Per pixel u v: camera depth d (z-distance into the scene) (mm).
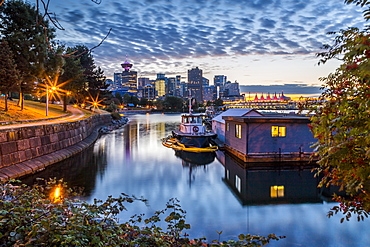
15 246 4277
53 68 33594
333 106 3924
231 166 23188
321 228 11039
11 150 17344
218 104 164625
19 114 29938
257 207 13633
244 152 22734
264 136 22297
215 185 17578
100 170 21406
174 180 18797
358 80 3648
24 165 18312
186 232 10531
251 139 22266
